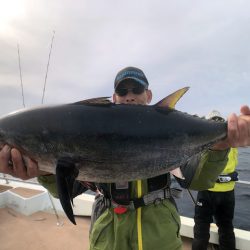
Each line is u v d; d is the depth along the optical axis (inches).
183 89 32.6
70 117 30.4
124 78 40.3
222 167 35.0
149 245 33.5
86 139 29.8
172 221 35.3
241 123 30.8
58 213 84.7
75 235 72.0
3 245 66.7
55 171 30.7
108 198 35.8
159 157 31.4
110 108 31.0
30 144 30.9
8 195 88.7
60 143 30.0
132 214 34.5
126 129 30.4
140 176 31.2
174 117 32.2
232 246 65.8
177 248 34.6
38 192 89.1
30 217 81.4
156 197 35.1
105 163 30.2
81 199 83.2
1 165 32.1
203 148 33.1
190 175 36.2
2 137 31.9
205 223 67.9
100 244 35.0
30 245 67.1
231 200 69.2
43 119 30.9
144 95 41.1
